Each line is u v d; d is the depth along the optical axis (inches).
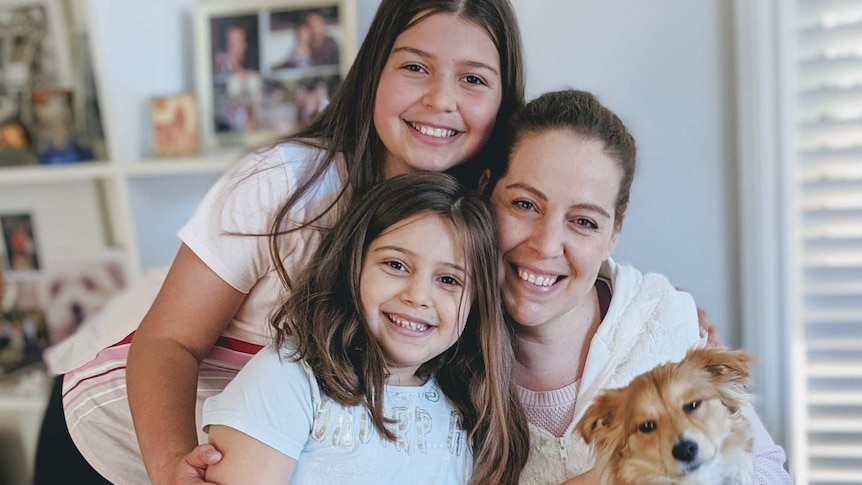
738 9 54.4
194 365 35.8
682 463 29.4
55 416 47.3
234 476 30.0
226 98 65.5
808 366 57.4
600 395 31.6
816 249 55.9
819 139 54.9
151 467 32.4
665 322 35.7
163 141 65.5
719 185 57.4
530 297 33.5
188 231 36.2
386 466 32.4
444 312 32.3
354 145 36.8
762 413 57.4
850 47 53.5
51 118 68.4
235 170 37.5
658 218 58.8
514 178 32.5
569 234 32.3
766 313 56.5
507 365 34.3
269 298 37.0
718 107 56.7
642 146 58.4
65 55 71.4
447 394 35.2
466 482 34.3
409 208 32.0
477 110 34.8
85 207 73.3
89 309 74.3
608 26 58.0
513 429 34.5
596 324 36.1
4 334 75.4
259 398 30.9
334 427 31.8
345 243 32.9
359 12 63.1
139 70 65.4
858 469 57.2
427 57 34.3
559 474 33.5
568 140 31.9
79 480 45.9
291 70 64.2
